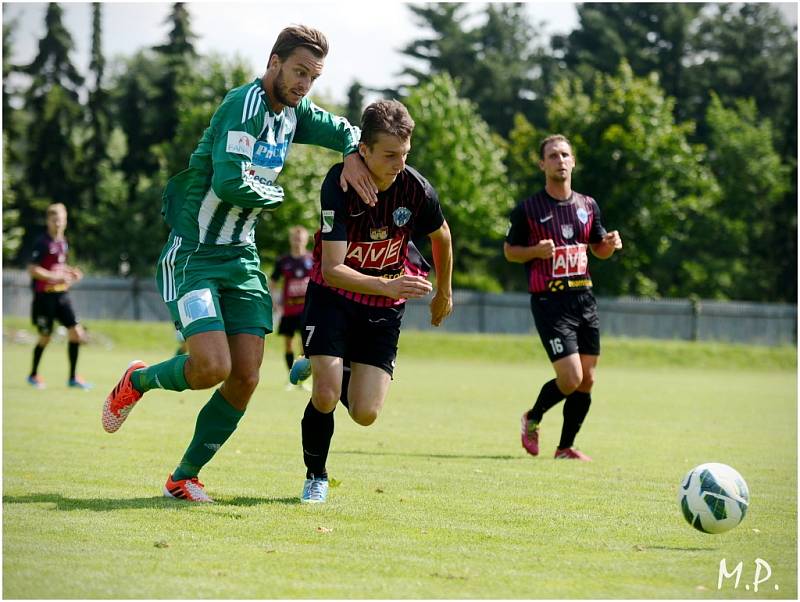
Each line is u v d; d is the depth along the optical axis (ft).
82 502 42.34
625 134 300.20
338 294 42.78
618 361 224.74
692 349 232.53
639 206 301.43
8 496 43.83
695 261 379.55
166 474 50.93
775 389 151.43
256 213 41.93
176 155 358.64
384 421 88.12
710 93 398.21
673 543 37.40
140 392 43.60
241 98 39.42
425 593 29.40
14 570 31.22
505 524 39.96
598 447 71.31
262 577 30.81
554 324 62.49
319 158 327.88
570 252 63.00
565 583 30.94
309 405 43.70
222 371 39.93
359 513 41.42
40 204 422.41
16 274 268.62
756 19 453.99
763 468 61.62
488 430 81.56
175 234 42.06
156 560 32.63
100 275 389.80
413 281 39.58
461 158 360.89
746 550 36.58
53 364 158.92
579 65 430.20
